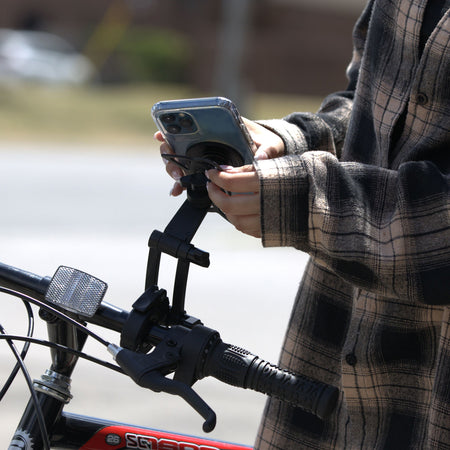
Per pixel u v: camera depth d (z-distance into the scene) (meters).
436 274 3.19
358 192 3.31
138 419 8.66
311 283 4.21
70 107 45.84
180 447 3.91
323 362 4.16
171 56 64.81
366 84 3.99
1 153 32.56
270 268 15.87
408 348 3.73
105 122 43.53
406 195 3.25
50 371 3.67
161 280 14.03
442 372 3.54
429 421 3.59
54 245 17.09
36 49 62.19
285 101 61.78
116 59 65.44
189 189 3.42
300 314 4.22
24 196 23.50
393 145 3.79
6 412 8.47
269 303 13.16
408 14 3.70
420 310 3.68
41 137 38.00
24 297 3.37
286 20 66.38
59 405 3.68
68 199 23.48
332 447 4.13
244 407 9.16
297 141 4.14
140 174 29.33
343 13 66.94
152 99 54.25
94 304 3.32
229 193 3.35
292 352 4.21
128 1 70.81
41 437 3.60
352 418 3.90
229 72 45.09
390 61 3.82
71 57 63.16
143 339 3.23
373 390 3.80
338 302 4.12
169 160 3.68
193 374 3.07
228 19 44.94
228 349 3.09
